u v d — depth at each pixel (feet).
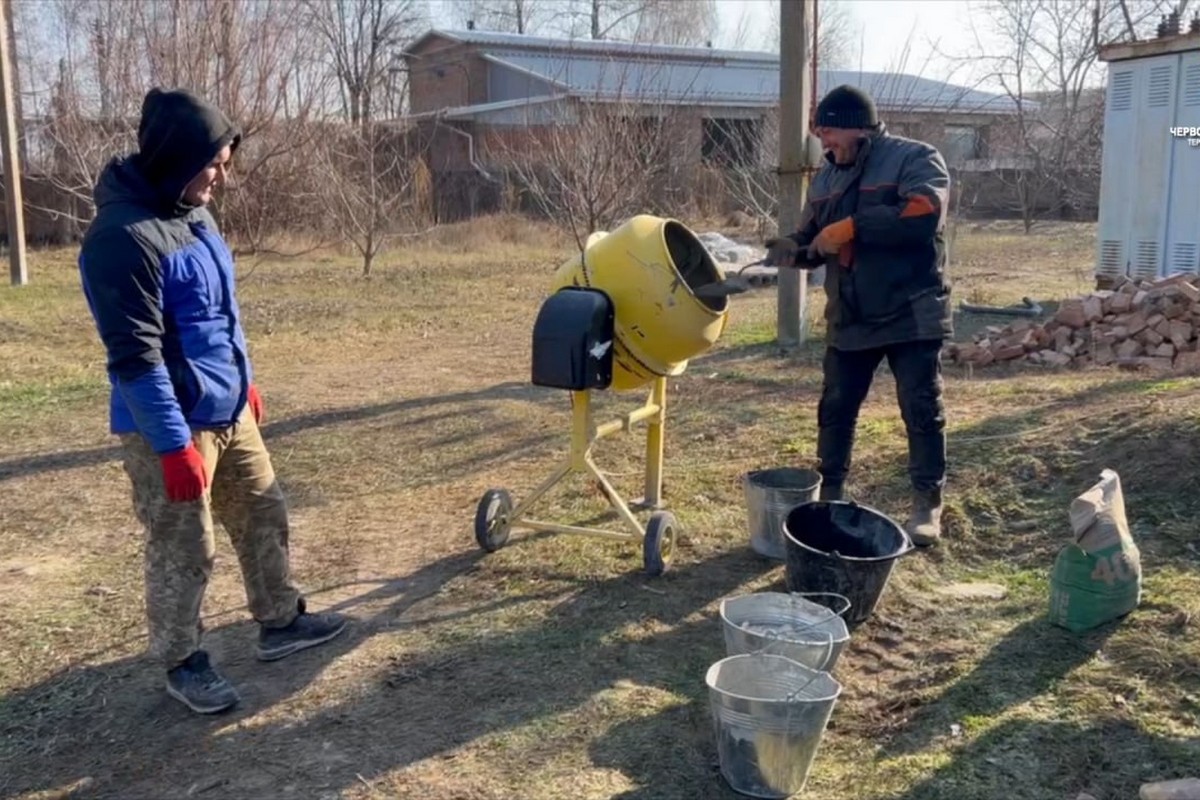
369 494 19.60
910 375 14.92
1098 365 26.66
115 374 10.41
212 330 11.27
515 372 30.63
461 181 88.99
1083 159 84.38
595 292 14.40
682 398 25.32
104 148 44.88
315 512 18.71
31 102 70.13
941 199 13.94
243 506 12.44
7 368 31.45
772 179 57.67
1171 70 33.58
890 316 14.64
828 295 15.30
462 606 14.37
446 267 60.23
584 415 15.37
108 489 20.44
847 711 11.44
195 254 11.05
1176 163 33.86
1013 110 91.66
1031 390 23.13
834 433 15.75
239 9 45.60
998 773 10.06
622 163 56.03
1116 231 35.91
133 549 17.29
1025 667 11.87
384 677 12.48
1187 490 15.43
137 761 11.09
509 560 15.79
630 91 72.18
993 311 36.58
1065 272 51.60
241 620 14.28
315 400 27.40
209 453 11.48
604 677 12.26
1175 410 17.61
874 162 14.48
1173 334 26.66
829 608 12.40
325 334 38.40
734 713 9.73
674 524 15.34
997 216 91.04
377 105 107.86
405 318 41.83
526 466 20.80
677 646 12.97
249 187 53.21
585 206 54.90
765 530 15.33
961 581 14.40
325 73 55.83
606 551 15.93
